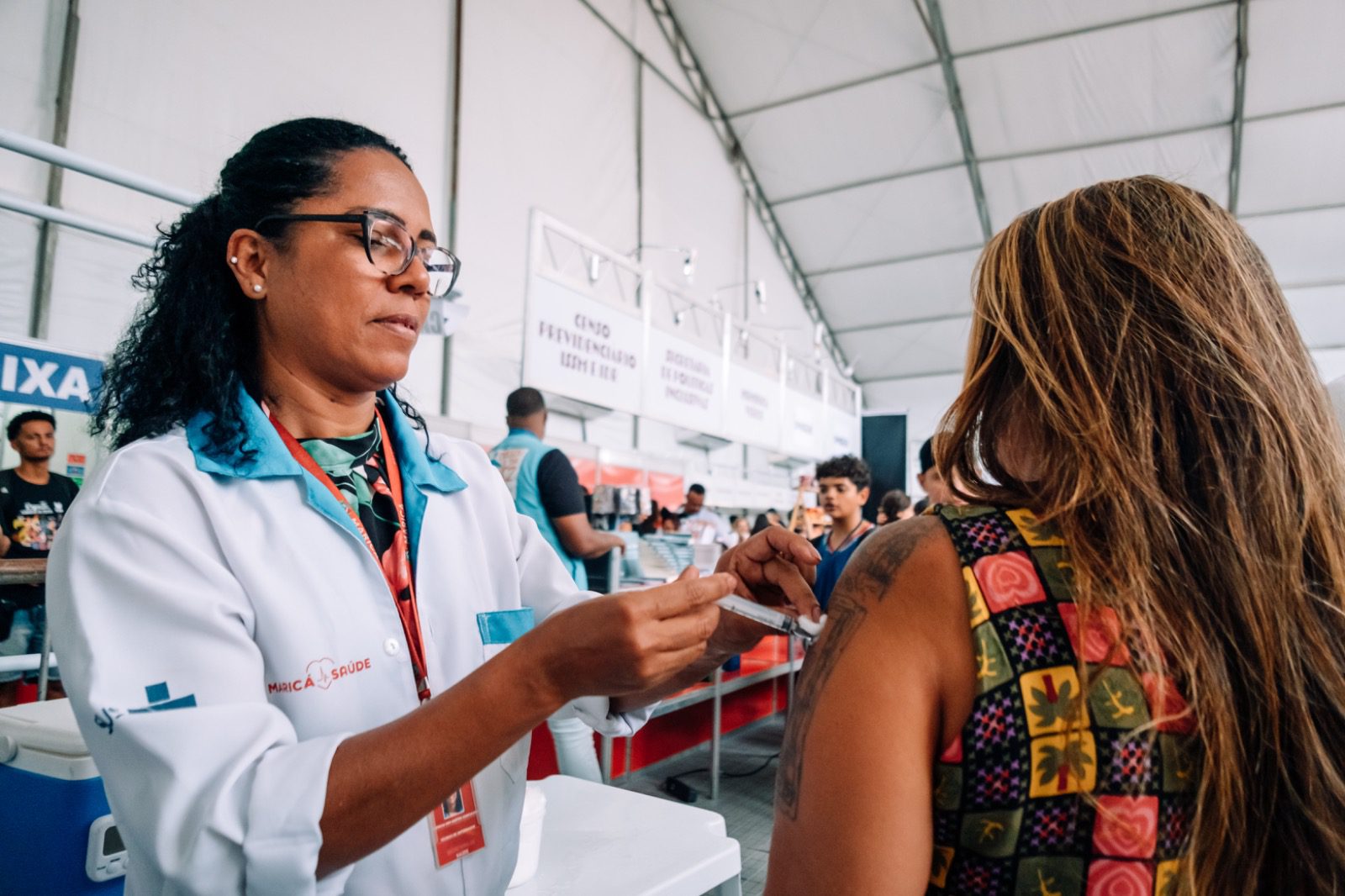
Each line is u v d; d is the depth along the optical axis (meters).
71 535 0.57
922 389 10.95
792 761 0.44
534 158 6.08
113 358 0.73
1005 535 0.45
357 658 0.64
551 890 0.80
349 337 0.67
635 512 3.07
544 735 2.46
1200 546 0.42
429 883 0.65
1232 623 0.42
